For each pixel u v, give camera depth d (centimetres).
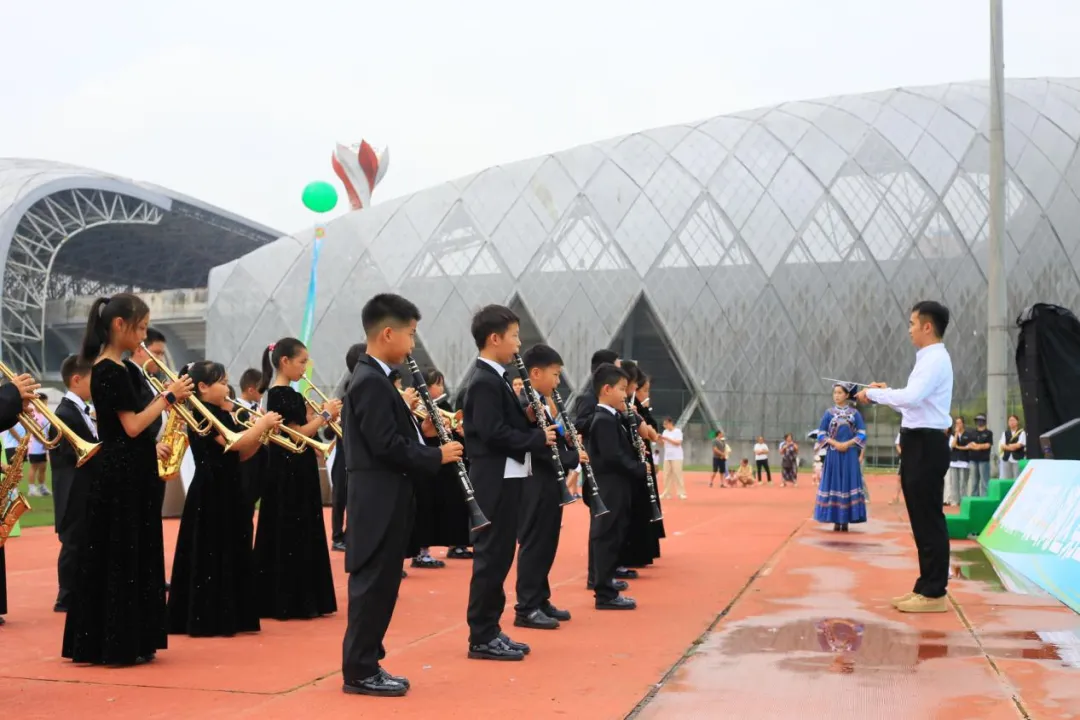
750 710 437
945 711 434
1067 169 4266
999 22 1536
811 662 535
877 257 4225
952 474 1911
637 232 4400
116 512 535
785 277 4272
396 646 590
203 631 625
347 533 482
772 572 917
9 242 6812
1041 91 4575
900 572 910
